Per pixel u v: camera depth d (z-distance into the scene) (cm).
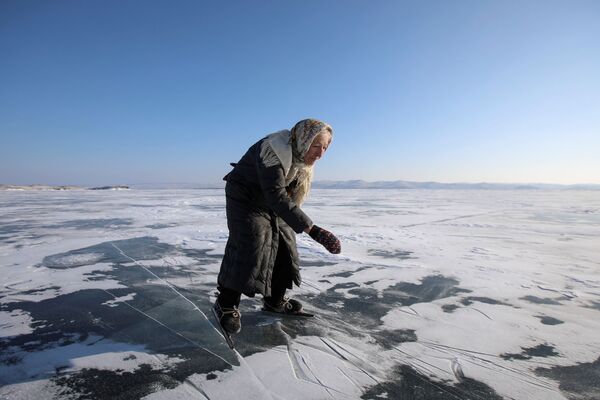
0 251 373
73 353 152
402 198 1956
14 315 195
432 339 171
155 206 1111
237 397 120
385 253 383
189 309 203
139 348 157
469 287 260
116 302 215
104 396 121
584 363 150
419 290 251
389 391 127
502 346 165
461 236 514
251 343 162
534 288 259
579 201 1700
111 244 412
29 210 944
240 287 156
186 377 133
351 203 1429
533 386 133
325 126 159
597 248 423
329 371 139
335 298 232
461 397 125
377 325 187
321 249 390
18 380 131
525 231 576
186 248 391
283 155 153
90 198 1688
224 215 789
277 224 172
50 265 312
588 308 218
